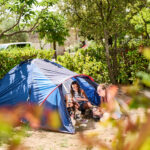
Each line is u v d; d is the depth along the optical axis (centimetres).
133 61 934
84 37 1024
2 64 812
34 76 588
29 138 430
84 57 1030
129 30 933
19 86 588
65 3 952
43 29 970
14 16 878
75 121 555
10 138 28
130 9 948
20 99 559
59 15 980
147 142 25
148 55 30
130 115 34
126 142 31
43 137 440
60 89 541
